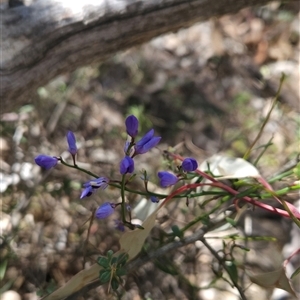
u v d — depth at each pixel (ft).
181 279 1.19
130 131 0.80
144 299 1.12
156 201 0.85
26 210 1.33
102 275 0.84
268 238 0.98
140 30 1.17
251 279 0.90
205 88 2.04
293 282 1.28
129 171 0.78
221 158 1.01
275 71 2.14
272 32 2.30
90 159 1.46
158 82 2.01
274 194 0.86
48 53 1.12
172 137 1.83
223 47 2.19
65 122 1.68
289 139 1.73
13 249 1.25
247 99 1.96
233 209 0.97
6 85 1.10
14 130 1.50
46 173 1.37
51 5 1.11
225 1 1.20
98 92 1.89
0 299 1.18
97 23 1.12
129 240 0.88
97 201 1.34
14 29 1.09
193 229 1.26
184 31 2.22
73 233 1.32
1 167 1.42
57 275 1.26
